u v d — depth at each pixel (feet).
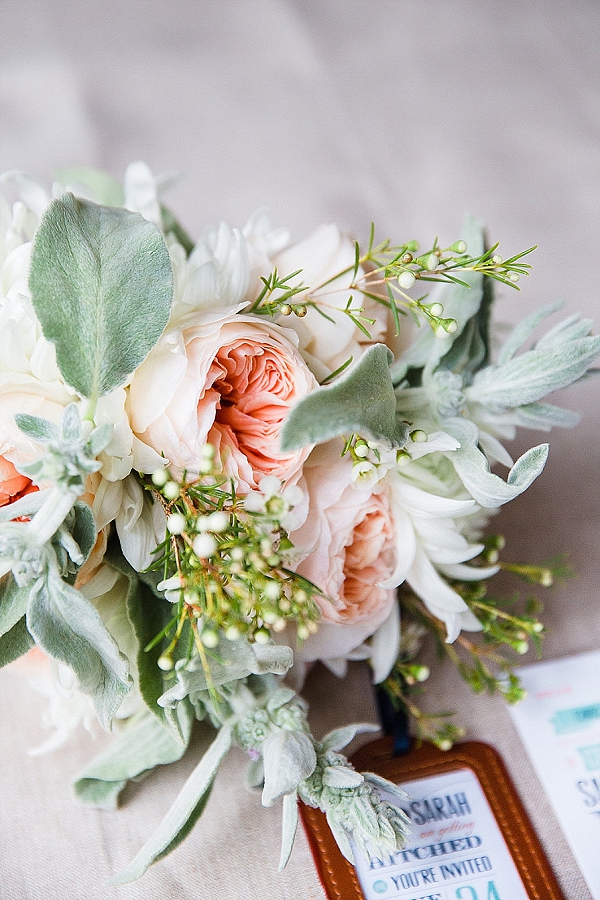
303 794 1.74
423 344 1.94
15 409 1.66
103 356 1.66
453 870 1.86
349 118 3.55
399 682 2.07
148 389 1.70
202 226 3.18
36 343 1.69
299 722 1.77
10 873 1.90
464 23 3.89
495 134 3.49
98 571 1.78
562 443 2.49
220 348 1.72
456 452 1.83
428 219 3.21
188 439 1.69
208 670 1.64
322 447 1.84
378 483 1.84
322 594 1.76
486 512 2.01
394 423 1.73
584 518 2.37
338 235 1.94
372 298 1.90
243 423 1.77
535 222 3.17
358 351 1.90
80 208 1.68
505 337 2.27
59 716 1.88
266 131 3.51
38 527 1.60
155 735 1.90
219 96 3.63
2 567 1.61
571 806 1.95
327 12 3.93
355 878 1.85
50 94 3.55
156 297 1.68
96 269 1.67
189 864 1.89
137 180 1.99
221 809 1.95
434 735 2.02
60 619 1.63
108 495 1.70
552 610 2.22
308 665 2.06
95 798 1.94
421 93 3.63
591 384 2.61
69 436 1.61
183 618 1.68
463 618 1.98
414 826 1.91
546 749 2.01
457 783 1.96
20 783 2.01
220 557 1.67
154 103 3.59
